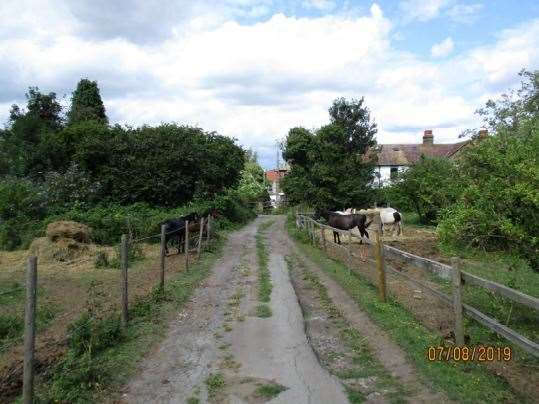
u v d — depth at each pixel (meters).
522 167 7.54
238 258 17.83
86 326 7.22
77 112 43.06
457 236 8.11
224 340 8.02
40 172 30.97
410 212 38.59
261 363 6.95
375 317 8.67
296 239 24.47
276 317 9.35
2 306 9.62
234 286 12.45
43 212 24.33
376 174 36.50
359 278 12.45
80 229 17.64
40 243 17.34
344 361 7.00
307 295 11.30
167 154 29.09
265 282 12.83
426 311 8.88
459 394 5.50
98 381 6.11
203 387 6.17
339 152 31.66
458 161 9.20
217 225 27.86
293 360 7.03
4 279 12.88
